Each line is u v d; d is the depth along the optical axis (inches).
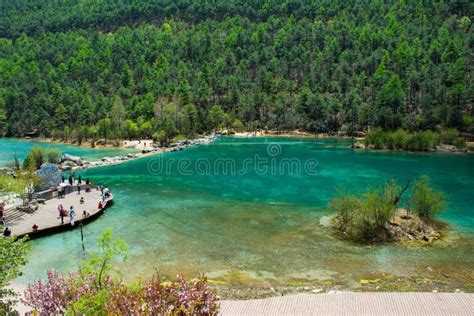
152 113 6195.9
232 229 1514.5
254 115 6870.1
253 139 5664.4
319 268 1168.2
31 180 1969.7
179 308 480.1
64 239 1414.9
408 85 6363.2
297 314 879.7
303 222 1589.6
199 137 5580.7
